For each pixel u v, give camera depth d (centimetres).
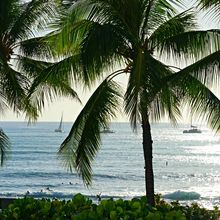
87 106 1361
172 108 1335
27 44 1841
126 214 556
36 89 1566
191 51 1250
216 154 11956
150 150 1421
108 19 1352
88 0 1291
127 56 1353
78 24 1319
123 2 1334
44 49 1817
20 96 1786
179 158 10575
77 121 1375
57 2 1362
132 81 1166
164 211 634
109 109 1341
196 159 10388
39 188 5738
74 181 6328
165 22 1398
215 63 1093
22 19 1758
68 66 1373
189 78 1201
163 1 1385
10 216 593
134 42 1333
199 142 18075
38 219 589
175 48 1266
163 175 7344
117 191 5491
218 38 1205
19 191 5428
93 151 1345
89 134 1330
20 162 8781
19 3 1828
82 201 620
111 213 540
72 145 1392
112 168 8075
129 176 6962
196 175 7419
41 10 1725
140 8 1355
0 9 1786
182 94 1238
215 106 1228
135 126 1162
